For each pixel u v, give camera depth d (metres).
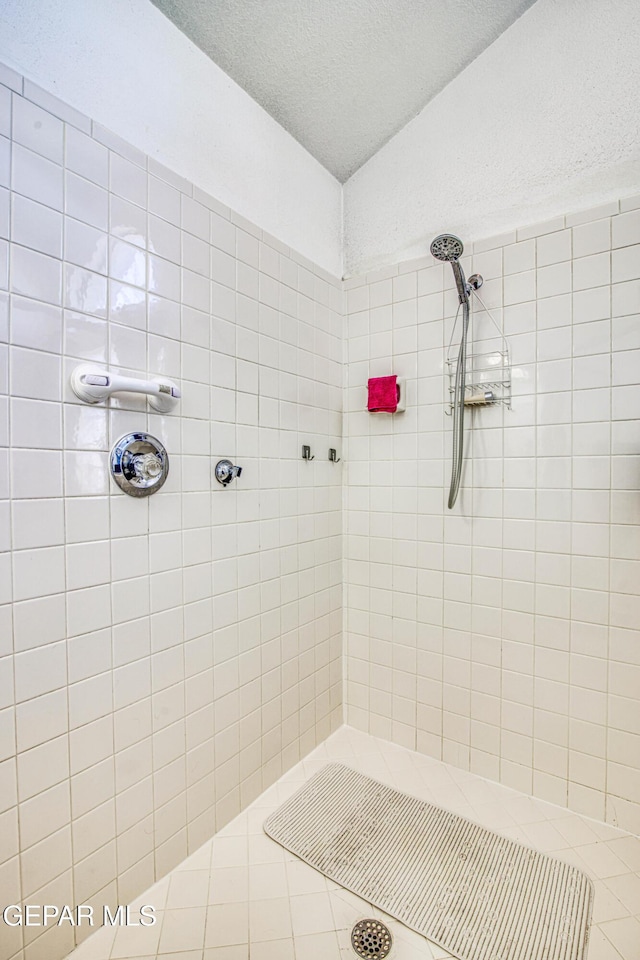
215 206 1.27
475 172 1.51
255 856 1.22
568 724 1.40
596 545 1.34
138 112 1.07
